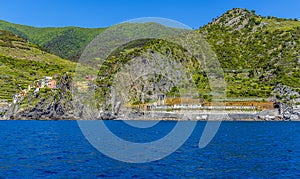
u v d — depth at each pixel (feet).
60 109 526.98
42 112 537.24
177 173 122.93
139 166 133.90
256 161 150.51
